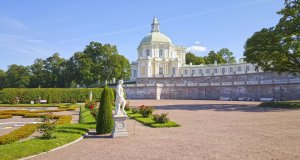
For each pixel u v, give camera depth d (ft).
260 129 66.03
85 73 341.21
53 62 408.67
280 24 140.97
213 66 386.32
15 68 435.53
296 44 129.29
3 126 79.77
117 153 44.11
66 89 213.66
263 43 144.46
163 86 313.32
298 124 72.84
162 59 396.16
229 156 40.70
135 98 311.06
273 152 42.34
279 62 148.25
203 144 49.70
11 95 196.95
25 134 58.23
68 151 46.01
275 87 239.91
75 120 94.17
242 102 211.20
